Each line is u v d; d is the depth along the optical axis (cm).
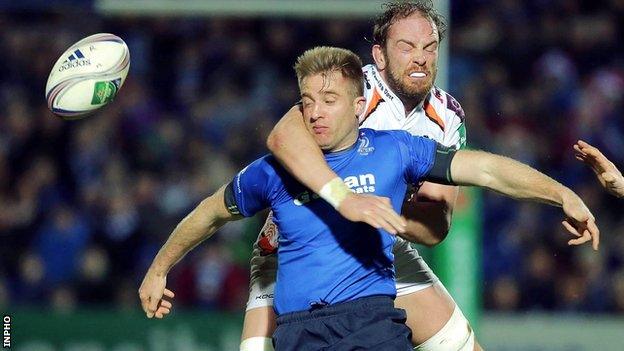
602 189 5212
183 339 4197
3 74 5697
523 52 5859
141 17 5784
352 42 5728
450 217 2275
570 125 5478
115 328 4200
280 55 5734
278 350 1892
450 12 5956
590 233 1805
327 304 1873
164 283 2098
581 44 5903
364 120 2195
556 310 4759
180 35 5766
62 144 5312
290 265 1908
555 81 5684
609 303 4775
